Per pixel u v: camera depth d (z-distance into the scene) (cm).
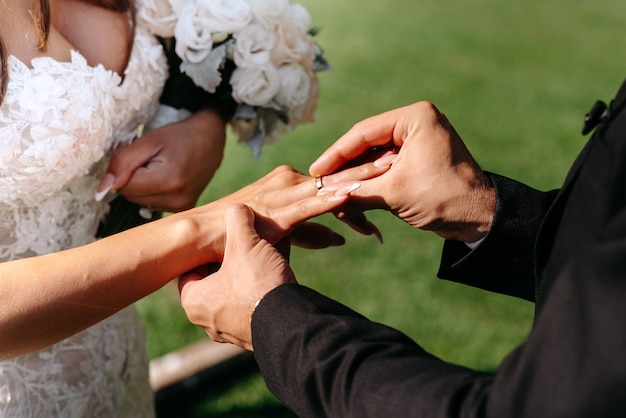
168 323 325
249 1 172
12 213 151
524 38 804
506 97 622
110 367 178
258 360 116
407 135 144
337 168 151
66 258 139
